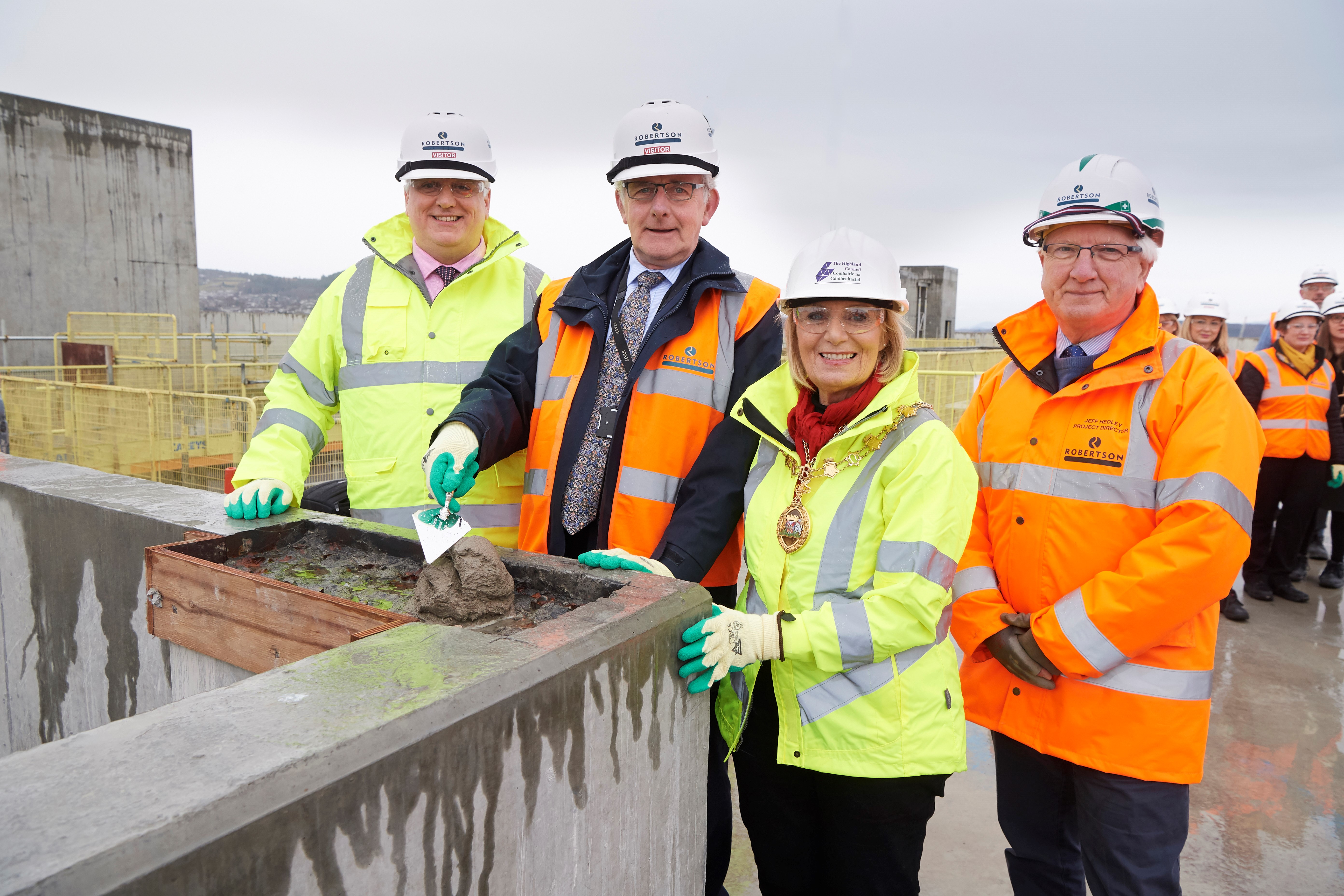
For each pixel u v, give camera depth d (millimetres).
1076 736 1806
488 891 1052
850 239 1646
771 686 1869
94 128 14367
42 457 6773
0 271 13508
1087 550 1824
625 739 1294
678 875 1512
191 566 1628
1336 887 2486
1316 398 5082
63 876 640
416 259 2518
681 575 1849
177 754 827
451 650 1135
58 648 2115
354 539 1903
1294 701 3830
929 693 1640
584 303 2186
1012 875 2088
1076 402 1879
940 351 9547
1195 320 5645
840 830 1752
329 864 845
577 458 2150
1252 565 5426
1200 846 2689
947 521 1582
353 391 2475
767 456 1868
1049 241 1856
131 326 15047
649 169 1985
